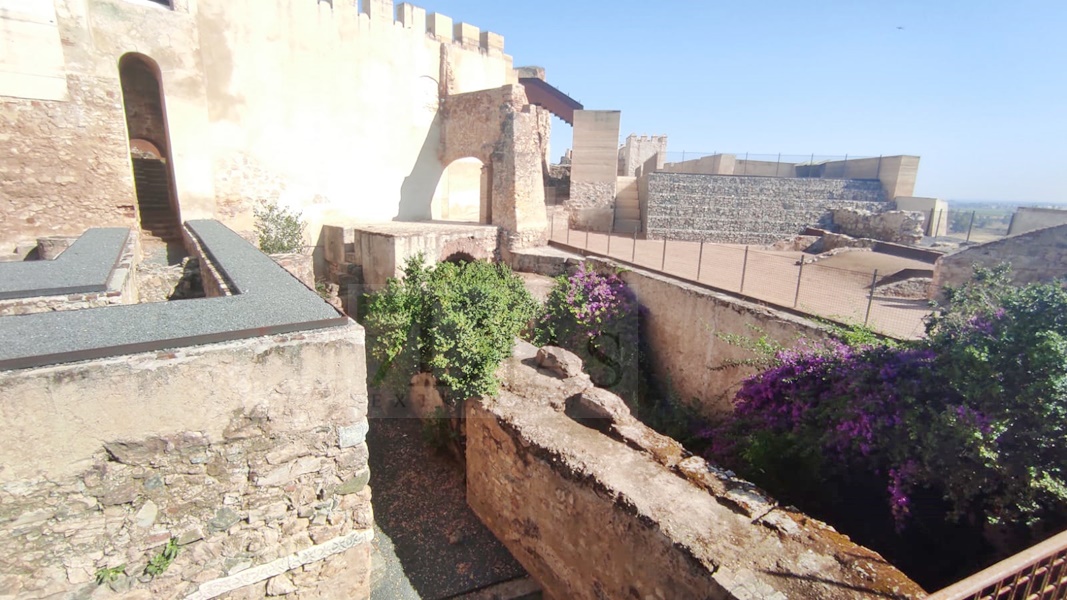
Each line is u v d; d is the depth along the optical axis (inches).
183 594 130.9
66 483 110.4
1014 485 169.3
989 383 180.2
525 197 578.6
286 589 147.2
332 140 565.3
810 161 956.6
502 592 233.0
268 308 152.3
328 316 146.6
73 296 181.6
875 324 295.1
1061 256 351.3
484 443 266.2
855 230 733.3
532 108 582.6
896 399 207.2
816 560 155.4
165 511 124.0
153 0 450.6
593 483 197.0
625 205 863.7
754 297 339.9
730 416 309.3
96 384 109.4
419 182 658.2
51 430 106.4
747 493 186.9
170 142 452.8
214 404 124.6
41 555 111.1
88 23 391.2
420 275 340.8
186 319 137.6
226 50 477.7
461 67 681.6
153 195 536.1
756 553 157.9
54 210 381.7
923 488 197.5
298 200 548.1
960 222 834.2
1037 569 108.8
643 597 177.6
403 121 627.5
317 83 544.4
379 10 584.4
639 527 176.6
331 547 152.0
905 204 780.0
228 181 495.5
